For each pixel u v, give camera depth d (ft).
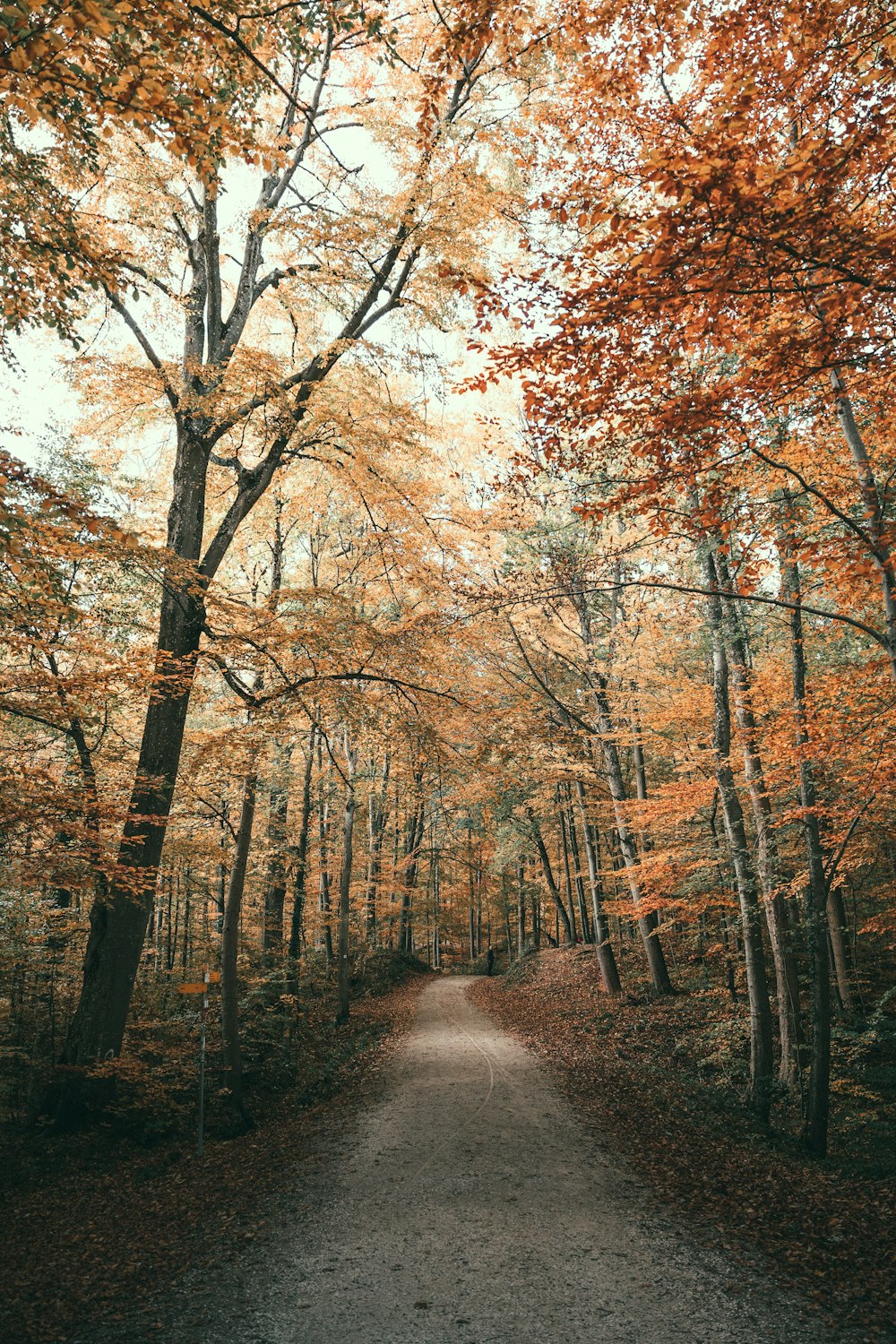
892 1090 39.42
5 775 23.07
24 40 11.52
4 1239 22.00
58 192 20.49
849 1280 17.25
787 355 14.14
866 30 12.75
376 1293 17.25
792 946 37.32
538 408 15.72
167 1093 35.58
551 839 88.12
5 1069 38.40
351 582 53.11
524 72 31.83
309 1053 50.57
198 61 15.44
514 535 47.21
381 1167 25.90
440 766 39.19
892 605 20.79
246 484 40.45
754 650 43.09
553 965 76.38
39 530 17.49
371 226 34.86
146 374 33.24
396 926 97.30
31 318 21.13
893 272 12.19
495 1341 15.14
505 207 23.80
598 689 50.83
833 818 32.89
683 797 40.55
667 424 15.49
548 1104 33.76
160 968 71.77
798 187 11.57
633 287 12.64
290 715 35.88
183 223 39.29
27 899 37.70
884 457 24.25
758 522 23.31
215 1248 20.07
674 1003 52.34
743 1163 26.45
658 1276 17.70
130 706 39.65
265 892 63.41
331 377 44.21
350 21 17.13
